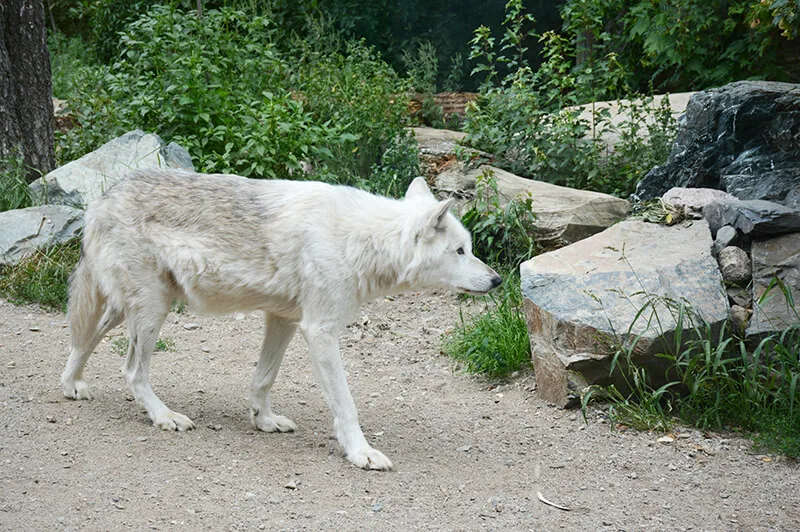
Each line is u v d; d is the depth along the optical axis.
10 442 4.18
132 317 4.46
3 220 7.26
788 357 4.83
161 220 4.37
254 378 4.63
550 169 8.50
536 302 5.32
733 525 3.84
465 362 5.99
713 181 6.92
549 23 14.99
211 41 9.58
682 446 4.70
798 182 6.15
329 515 3.69
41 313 6.59
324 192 4.41
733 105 6.70
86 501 3.63
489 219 7.15
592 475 4.35
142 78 9.10
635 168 8.23
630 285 5.24
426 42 14.38
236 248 4.30
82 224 7.34
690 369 4.86
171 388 5.25
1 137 8.34
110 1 15.91
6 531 3.30
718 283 5.21
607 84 9.66
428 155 8.68
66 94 13.52
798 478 4.34
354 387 5.57
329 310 4.27
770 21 8.05
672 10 11.24
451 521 3.73
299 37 12.87
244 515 3.63
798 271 5.22
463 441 4.74
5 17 8.32
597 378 5.10
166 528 3.46
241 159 8.52
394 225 4.34
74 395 4.85
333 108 9.63
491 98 8.80
